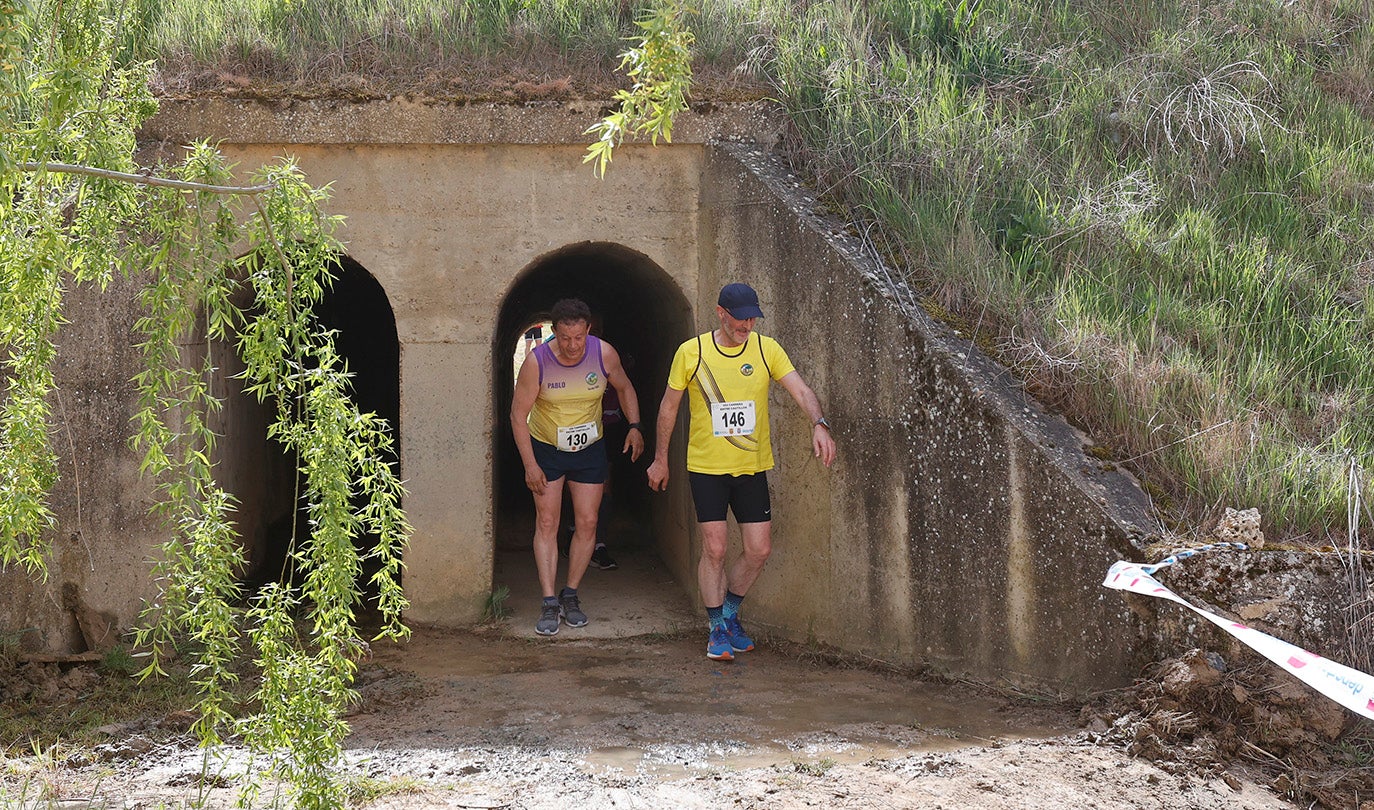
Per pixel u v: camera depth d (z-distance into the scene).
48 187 3.45
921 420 5.32
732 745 4.38
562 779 3.97
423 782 3.91
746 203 6.20
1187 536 4.62
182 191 3.25
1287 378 5.61
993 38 7.72
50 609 5.96
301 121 6.23
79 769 4.14
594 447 6.28
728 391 5.50
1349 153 7.27
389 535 3.33
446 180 6.41
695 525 6.67
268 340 3.18
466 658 5.84
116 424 5.97
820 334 5.80
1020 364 5.40
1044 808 3.64
